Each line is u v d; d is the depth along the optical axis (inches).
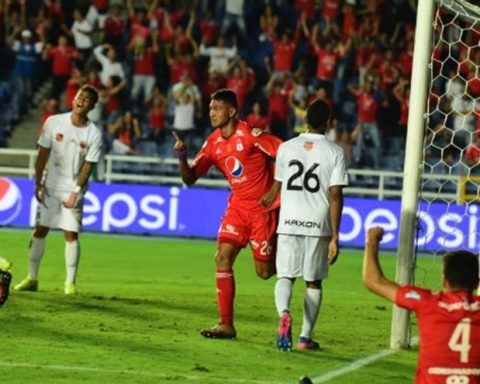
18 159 2199.8
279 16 2292.1
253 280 1352.1
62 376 738.2
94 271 1360.7
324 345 903.1
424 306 522.9
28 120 2239.2
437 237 1643.7
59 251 1549.0
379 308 1147.3
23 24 2257.6
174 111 2156.7
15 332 889.5
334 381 759.1
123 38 2253.9
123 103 2185.0
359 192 1775.3
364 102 2106.3
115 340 872.9
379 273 523.2
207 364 794.8
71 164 1095.6
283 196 852.0
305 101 2119.8
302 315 1074.1
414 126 888.3
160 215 1795.0
